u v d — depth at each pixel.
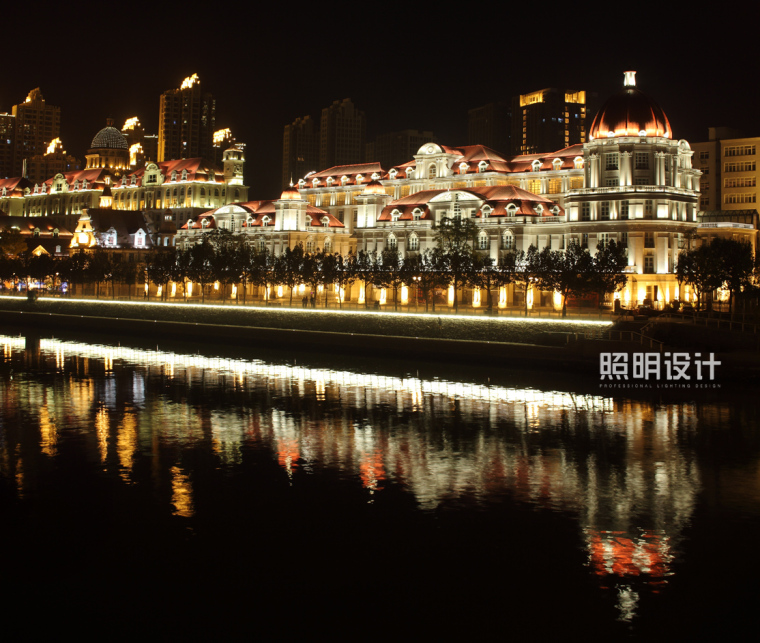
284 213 191.00
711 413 78.38
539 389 92.00
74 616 37.88
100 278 195.12
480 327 114.44
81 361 120.12
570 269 120.00
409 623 37.19
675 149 143.38
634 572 42.31
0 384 98.69
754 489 55.72
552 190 170.38
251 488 56.56
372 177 198.88
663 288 135.12
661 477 58.72
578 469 60.97
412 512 51.47
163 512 51.50
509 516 50.69
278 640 35.81
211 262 172.00
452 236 147.88
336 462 63.31
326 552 45.03
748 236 155.25
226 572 42.41
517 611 38.25
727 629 36.53
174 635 36.25
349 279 151.88
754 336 96.44
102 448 67.62
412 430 73.81
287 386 97.25
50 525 49.19
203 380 101.94
